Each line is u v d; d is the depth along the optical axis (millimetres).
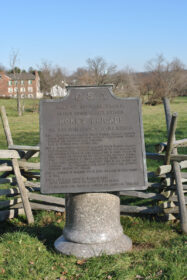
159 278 4176
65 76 60281
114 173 4984
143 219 6441
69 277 4359
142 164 5027
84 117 5066
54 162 4977
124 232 5777
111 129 5059
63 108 5078
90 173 4969
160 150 5891
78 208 5039
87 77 57188
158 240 5445
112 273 4367
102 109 5094
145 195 6418
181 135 16766
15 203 7113
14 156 6520
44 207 6957
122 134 5059
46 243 5441
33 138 19734
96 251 4855
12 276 4328
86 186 4938
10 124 29484
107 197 5043
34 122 30797
